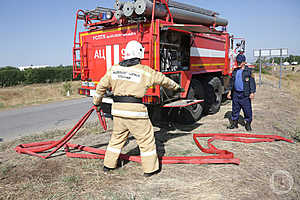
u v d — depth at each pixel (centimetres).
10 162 407
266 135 500
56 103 1199
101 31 597
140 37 507
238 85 550
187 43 634
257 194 289
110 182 327
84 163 391
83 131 606
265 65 4966
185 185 313
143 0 468
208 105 743
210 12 756
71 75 2698
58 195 296
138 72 326
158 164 349
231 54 971
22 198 293
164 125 650
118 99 335
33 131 638
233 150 434
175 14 577
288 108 862
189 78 626
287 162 383
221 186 307
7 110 998
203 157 382
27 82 2309
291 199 280
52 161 405
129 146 473
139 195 291
